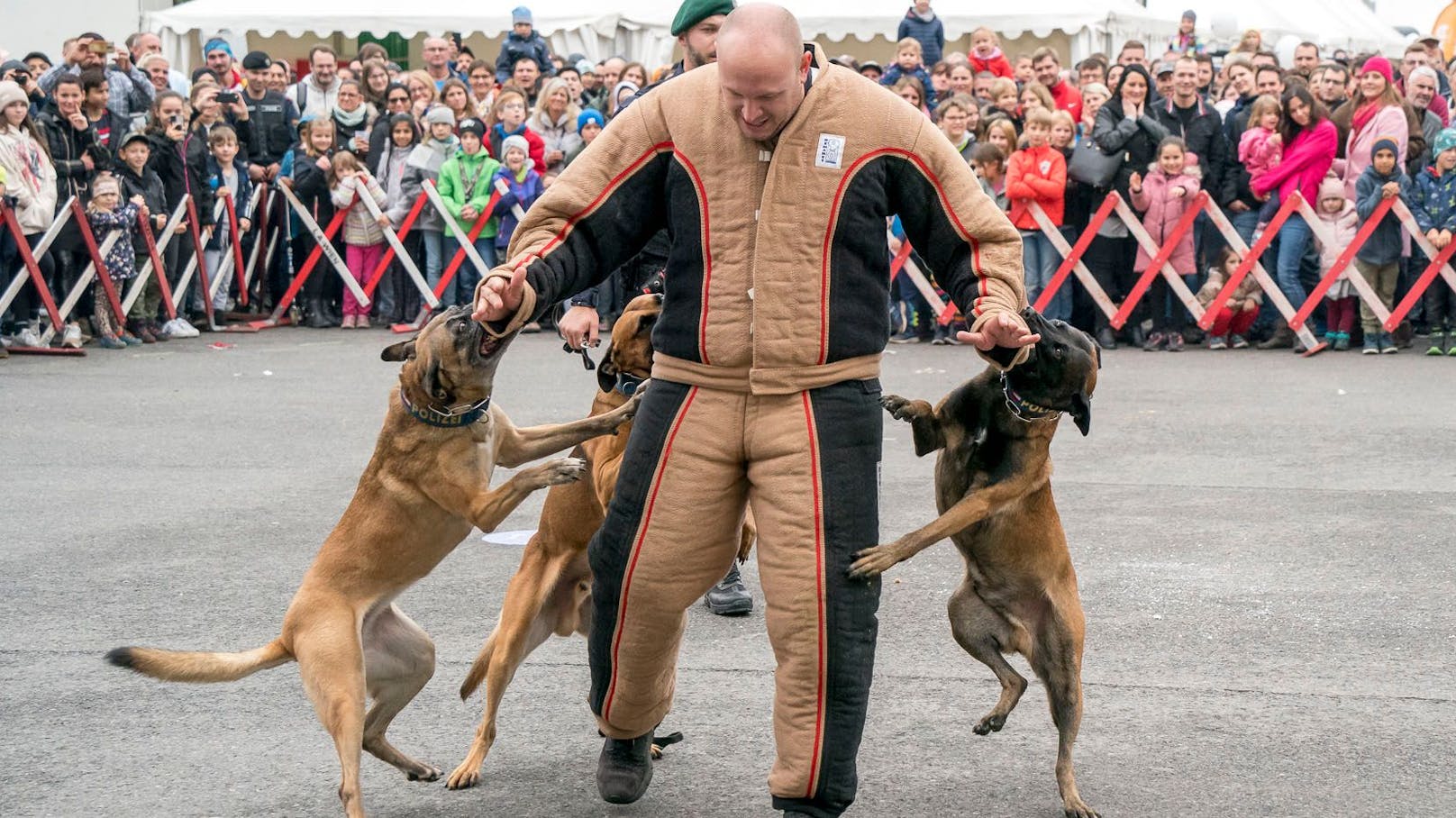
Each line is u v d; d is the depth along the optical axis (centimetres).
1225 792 390
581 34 1758
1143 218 1247
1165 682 472
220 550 630
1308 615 537
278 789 396
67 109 1218
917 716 448
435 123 1375
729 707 454
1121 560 610
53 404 987
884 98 331
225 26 1777
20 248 1185
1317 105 1215
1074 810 376
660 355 346
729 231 328
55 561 611
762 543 334
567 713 455
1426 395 1008
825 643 329
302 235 1430
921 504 705
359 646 384
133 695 464
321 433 888
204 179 1358
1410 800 383
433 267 1403
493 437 409
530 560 427
